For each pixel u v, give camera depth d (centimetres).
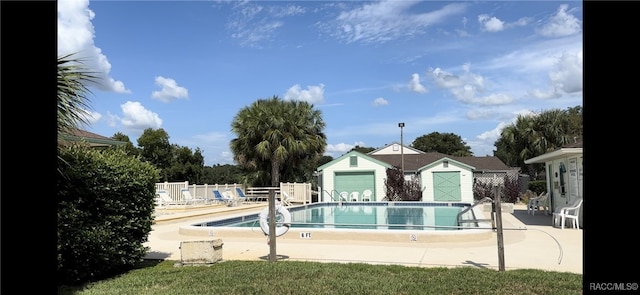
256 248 902
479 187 2628
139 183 666
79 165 580
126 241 646
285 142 2680
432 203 2330
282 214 849
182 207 2109
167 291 524
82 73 548
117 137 3916
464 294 492
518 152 3284
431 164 2670
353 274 598
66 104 518
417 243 923
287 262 702
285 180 2870
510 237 977
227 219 1512
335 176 2786
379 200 2692
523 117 3259
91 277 607
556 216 1184
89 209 595
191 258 705
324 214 2048
